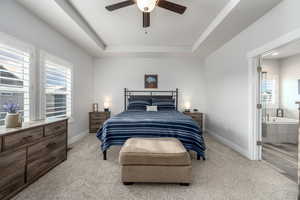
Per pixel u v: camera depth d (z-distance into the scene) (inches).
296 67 161.6
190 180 71.3
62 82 130.5
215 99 167.3
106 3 95.3
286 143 142.9
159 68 198.5
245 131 112.5
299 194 60.4
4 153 58.7
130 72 198.2
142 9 76.1
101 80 197.8
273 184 73.7
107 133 102.3
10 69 81.6
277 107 176.7
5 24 77.6
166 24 121.8
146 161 71.5
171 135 100.5
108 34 142.8
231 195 65.3
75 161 99.5
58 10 91.7
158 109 178.1
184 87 199.5
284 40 78.1
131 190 68.5
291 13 75.4
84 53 170.2
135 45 170.9
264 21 93.0
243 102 115.1
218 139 158.2
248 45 108.8
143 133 101.6
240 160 103.1
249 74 106.8
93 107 189.8
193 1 92.0
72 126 144.9
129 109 177.9
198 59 199.2
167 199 62.6
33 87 95.8
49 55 110.1
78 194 65.4
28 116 92.0
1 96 78.3
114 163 96.6
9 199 60.8
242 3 82.2
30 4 85.7
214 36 126.6
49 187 70.1
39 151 77.4
